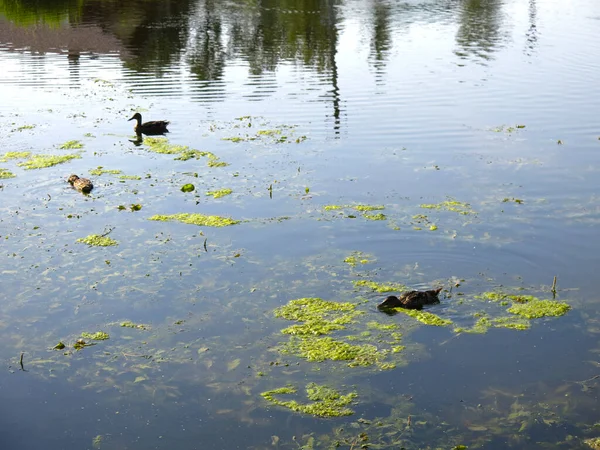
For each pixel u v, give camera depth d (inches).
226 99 1108.5
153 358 466.9
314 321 506.3
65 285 561.0
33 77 1259.8
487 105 1041.5
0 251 618.2
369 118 989.8
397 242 623.8
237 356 468.1
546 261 587.2
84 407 419.8
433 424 402.3
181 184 772.6
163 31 1622.8
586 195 719.1
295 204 711.1
